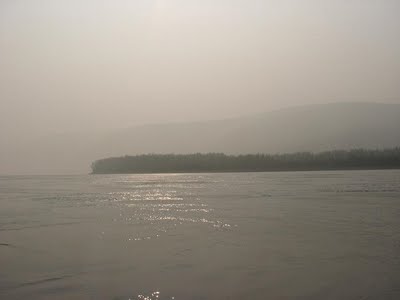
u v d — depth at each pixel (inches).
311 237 564.7
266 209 882.1
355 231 606.5
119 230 642.8
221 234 597.3
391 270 401.1
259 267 416.2
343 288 350.6
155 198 1177.4
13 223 731.4
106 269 417.1
